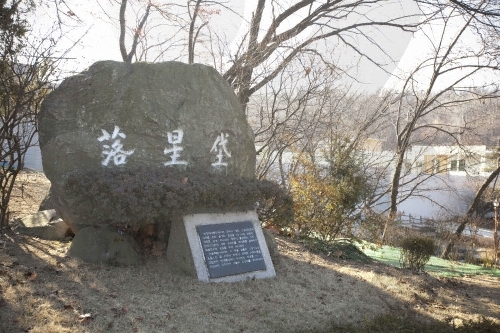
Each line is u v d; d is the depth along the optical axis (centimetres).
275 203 767
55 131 667
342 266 838
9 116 740
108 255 617
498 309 721
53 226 718
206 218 652
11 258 603
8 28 686
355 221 1034
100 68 688
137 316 483
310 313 564
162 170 653
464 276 1057
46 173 656
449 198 2716
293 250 902
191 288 579
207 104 721
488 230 2348
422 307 670
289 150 1410
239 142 757
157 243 673
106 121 660
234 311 536
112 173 616
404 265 950
